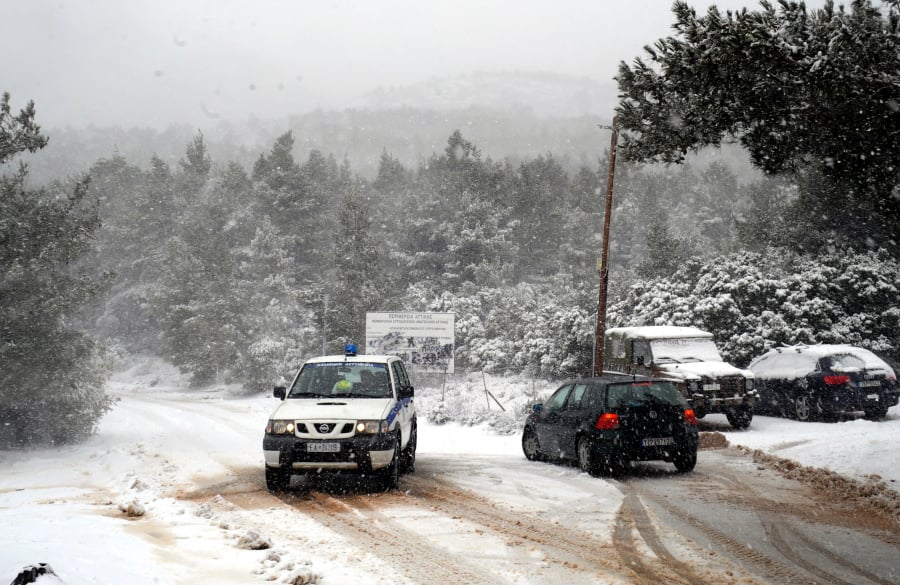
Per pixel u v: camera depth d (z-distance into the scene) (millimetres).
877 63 8117
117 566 5273
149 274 64938
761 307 24297
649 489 9383
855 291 24719
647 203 65500
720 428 16359
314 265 57281
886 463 10195
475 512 8148
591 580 5535
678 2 8828
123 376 56438
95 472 12188
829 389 15969
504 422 17781
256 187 58344
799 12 8359
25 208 15555
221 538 6711
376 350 27781
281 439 9250
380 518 7863
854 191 9578
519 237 59375
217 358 41812
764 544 6566
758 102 8836
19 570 4312
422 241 54219
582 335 27891
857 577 5562
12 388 14789
